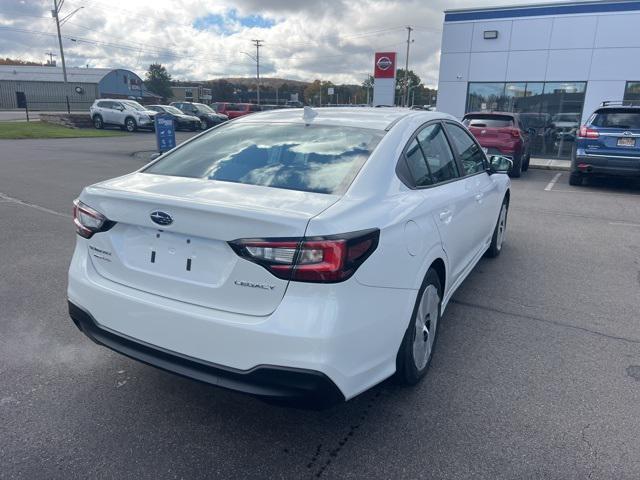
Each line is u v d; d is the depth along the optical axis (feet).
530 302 14.96
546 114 57.77
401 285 8.68
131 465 8.04
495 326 13.29
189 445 8.54
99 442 8.55
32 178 34.94
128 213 8.38
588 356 11.73
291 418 9.32
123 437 8.69
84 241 9.31
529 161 51.26
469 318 13.78
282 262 7.19
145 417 9.25
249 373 7.44
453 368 11.11
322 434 8.89
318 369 7.21
